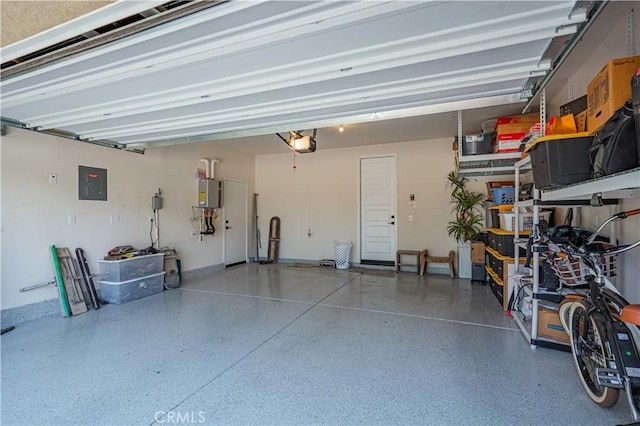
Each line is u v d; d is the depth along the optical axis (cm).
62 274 372
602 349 179
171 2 149
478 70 207
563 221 349
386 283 525
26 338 300
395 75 213
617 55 239
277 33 166
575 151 199
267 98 256
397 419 181
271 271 635
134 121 321
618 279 251
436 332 310
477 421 179
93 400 201
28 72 214
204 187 593
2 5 174
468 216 561
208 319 352
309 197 724
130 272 425
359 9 147
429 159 617
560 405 191
